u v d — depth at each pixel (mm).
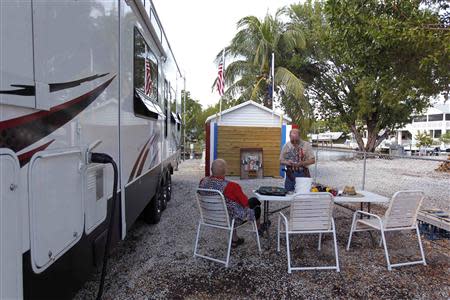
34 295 1600
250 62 16172
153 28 4508
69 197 1939
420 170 13812
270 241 4844
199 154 21812
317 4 18016
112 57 2740
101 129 2480
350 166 15109
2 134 1364
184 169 13820
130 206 3385
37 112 1609
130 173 3387
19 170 1469
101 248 2502
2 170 1353
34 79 1574
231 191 4117
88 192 2230
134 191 3572
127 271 3799
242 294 3320
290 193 4578
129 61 3330
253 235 5094
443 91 5805
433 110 41469
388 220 4000
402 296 3309
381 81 5816
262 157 10836
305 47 16938
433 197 8086
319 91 21344
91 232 2297
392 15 4965
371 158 19281
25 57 1501
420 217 5047
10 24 1398
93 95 2307
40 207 1632
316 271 3838
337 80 19422
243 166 10672
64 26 1864
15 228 1435
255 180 10445
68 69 1920
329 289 3434
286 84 14930
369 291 3398
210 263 4043
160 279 3613
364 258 4230
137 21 3730
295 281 3600
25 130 1516
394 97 6184
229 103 16812
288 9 17719
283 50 16766
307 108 15695
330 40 6285
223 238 4953
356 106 20281
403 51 4996
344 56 6137
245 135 10930
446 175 12312
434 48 4520
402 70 5379
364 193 4770
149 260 4117
